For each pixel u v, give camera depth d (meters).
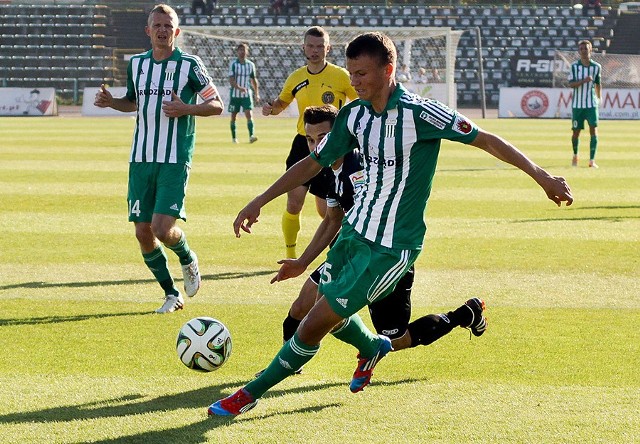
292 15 160.12
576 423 16.53
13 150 73.00
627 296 26.83
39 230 37.72
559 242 35.25
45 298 26.52
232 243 35.44
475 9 163.25
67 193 48.59
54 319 24.11
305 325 16.30
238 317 24.52
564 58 143.25
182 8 163.75
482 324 20.30
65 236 36.56
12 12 165.50
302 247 34.84
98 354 20.89
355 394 18.22
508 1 168.38
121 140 84.00
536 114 129.00
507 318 24.31
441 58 127.62
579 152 75.44
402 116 15.80
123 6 170.25
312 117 18.69
